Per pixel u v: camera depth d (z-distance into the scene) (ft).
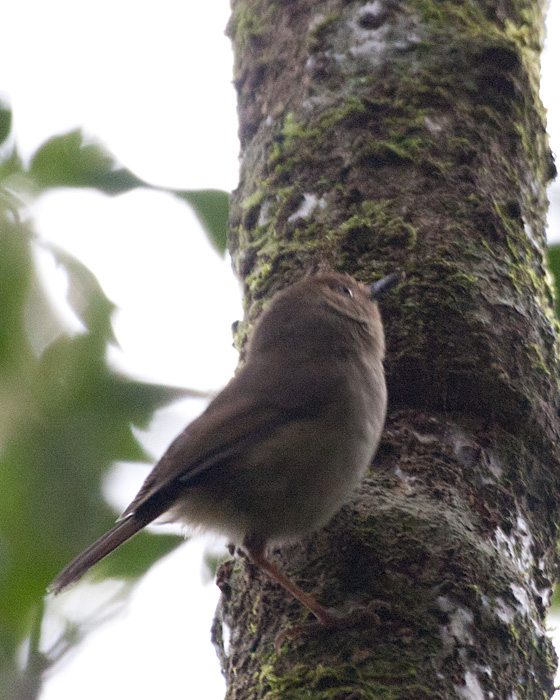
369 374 25.12
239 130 31.65
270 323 27.40
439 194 27.09
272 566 23.58
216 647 24.72
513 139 28.55
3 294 35.73
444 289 25.91
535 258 28.04
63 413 37.68
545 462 25.55
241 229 29.94
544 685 22.45
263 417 25.29
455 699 20.34
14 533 36.94
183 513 25.96
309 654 21.34
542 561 24.50
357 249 27.07
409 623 21.31
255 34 31.76
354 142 27.94
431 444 24.54
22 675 36.63
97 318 37.58
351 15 29.66
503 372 25.26
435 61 28.63
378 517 23.12
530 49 31.12
